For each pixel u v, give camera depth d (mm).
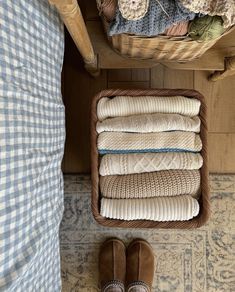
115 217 993
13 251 687
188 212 980
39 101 802
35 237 756
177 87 1262
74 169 1255
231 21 819
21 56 731
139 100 1015
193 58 1132
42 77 822
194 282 1241
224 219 1247
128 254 1243
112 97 1044
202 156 1011
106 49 1169
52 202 859
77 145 1259
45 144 827
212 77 1220
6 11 690
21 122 724
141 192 995
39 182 784
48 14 835
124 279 1238
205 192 1000
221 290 1238
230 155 1260
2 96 681
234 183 1248
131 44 1015
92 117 1012
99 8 865
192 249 1245
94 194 991
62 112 966
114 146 998
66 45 1242
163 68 1257
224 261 1242
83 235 1250
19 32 727
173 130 1007
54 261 913
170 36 918
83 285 1243
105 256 1224
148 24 843
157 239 1253
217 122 1262
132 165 993
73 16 727
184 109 1013
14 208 688
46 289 859
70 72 1255
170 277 1246
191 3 771
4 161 675
